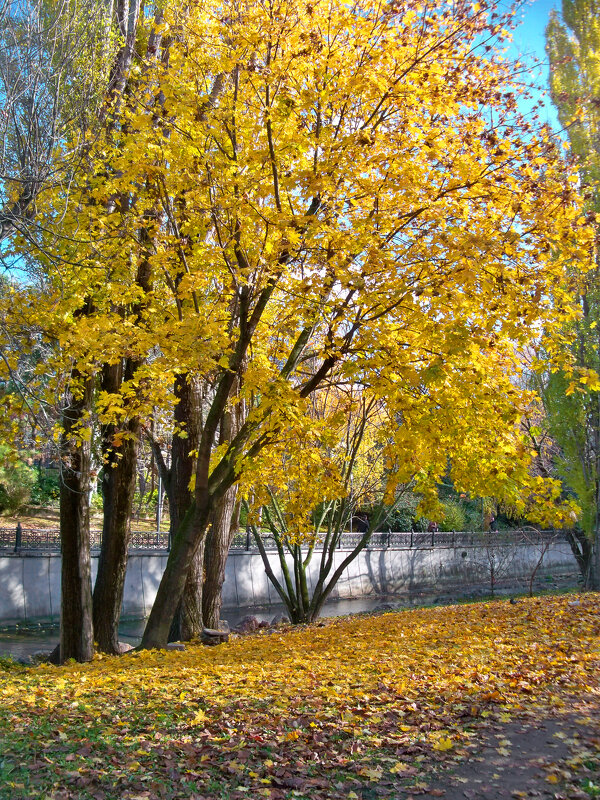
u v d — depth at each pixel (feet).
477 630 36.60
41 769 15.37
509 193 26.68
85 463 36.83
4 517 108.88
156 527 121.60
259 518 56.59
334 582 63.67
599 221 26.73
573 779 13.34
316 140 27.50
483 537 103.76
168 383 30.99
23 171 26.30
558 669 23.27
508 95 27.89
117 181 29.71
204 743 17.17
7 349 27.99
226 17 28.58
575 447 72.49
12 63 26.25
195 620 43.52
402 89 27.12
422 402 26.86
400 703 19.75
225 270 31.04
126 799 13.56
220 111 28.86
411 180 26.03
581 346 67.82
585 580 80.84
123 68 35.47
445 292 24.38
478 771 14.33
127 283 33.42
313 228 25.85
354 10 29.53
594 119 53.93
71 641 37.11
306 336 31.91
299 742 16.80
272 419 27.81
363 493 63.82
